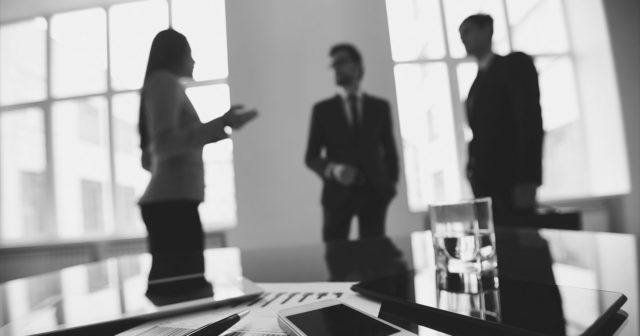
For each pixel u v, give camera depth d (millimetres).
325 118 2246
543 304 222
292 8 2885
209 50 3088
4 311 332
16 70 3314
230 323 229
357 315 218
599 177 3039
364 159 2191
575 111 3152
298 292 332
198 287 346
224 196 3072
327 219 2227
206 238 2787
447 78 3072
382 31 2852
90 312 272
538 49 3229
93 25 3309
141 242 2982
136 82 3256
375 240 838
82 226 3205
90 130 3256
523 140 1575
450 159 3014
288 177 2781
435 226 362
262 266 536
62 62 3309
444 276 336
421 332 201
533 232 716
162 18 3217
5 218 3227
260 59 2873
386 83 2832
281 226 2764
